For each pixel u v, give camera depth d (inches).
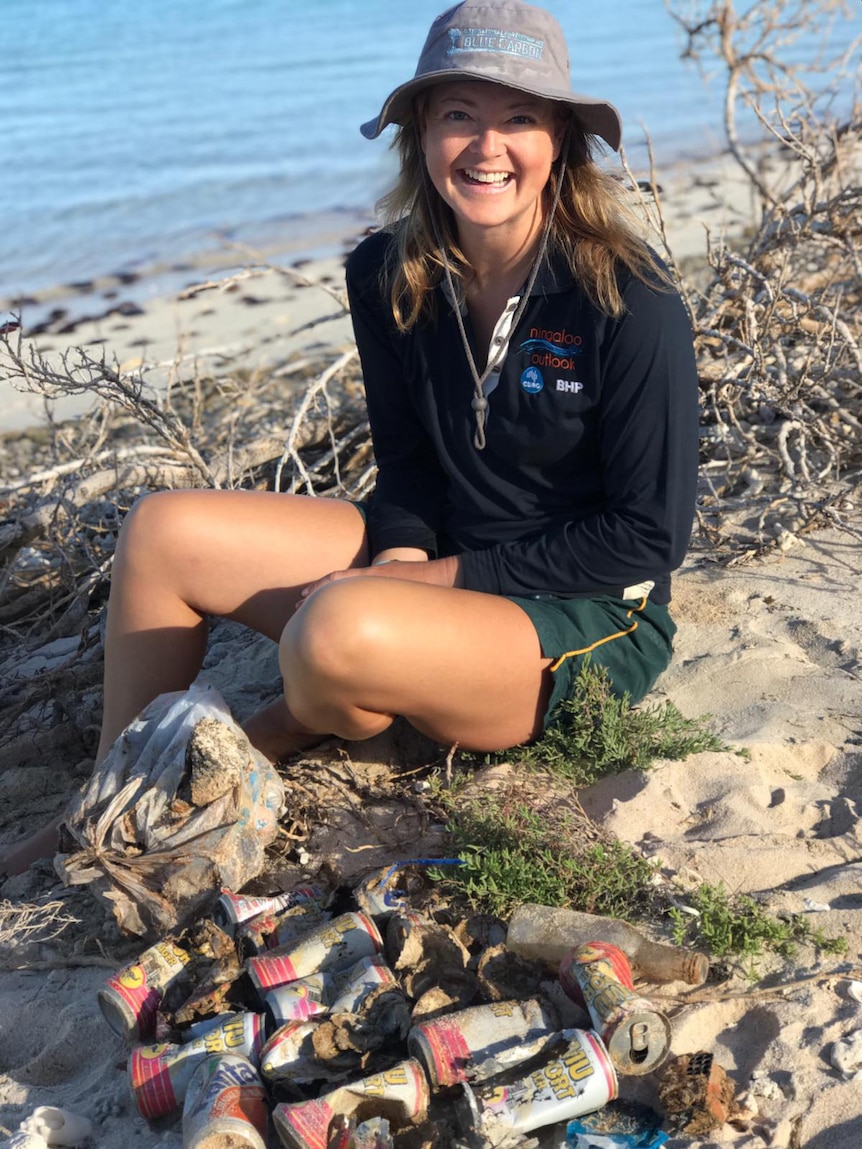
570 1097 77.0
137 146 595.5
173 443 169.5
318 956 88.4
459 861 100.3
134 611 115.6
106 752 117.3
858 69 315.9
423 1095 78.2
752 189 271.6
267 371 279.4
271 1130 80.4
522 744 117.2
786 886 99.0
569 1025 85.7
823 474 161.6
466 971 88.3
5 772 138.4
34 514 167.8
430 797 112.2
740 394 176.9
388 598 101.7
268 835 101.7
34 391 159.0
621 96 681.6
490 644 105.8
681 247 359.6
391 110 107.3
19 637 168.6
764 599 144.1
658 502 108.6
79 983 102.4
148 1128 85.9
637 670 116.6
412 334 116.2
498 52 101.0
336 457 178.9
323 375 181.3
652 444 107.6
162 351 310.2
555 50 103.9
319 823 111.6
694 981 87.0
